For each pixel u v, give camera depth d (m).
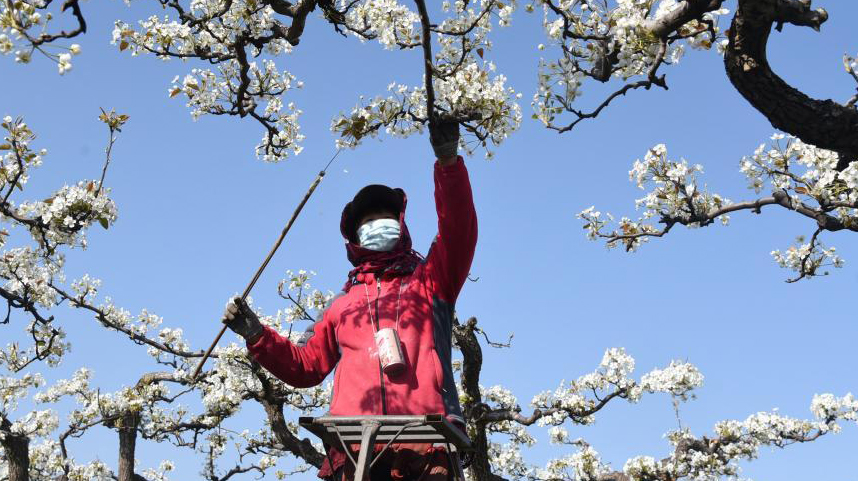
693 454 18.27
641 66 6.10
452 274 4.50
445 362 4.38
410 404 4.12
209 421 17.14
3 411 15.80
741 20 5.61
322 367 4.68
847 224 9.54
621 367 15.93
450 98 6.70
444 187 4.38
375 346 4.31
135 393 17.03
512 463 18.70
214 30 8.25
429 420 3.64
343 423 3.79
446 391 4.25
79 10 4.03
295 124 9.55
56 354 13.18
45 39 4.03
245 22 8.05
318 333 4.71
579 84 6.36
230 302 4.54
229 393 15.58
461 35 6.75
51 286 12.88
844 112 5.80
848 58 6.47
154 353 16.50
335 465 4.21
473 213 4.45
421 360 4.27
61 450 18.36
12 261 12.19
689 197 10.76
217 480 18.38
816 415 18.05
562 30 6.19
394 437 3.76
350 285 4.82
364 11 7.63
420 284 4.52
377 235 4.75
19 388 15.91
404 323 4.37
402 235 4.73
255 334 4.55
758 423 18.20
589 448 18.36
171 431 17.50
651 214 11.52
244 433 18.16
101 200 10.09
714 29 5.85
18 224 10.32
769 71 5.80
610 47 6.12
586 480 18.22
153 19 8.18
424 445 4.16
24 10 4.01
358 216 4.95
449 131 4.39
